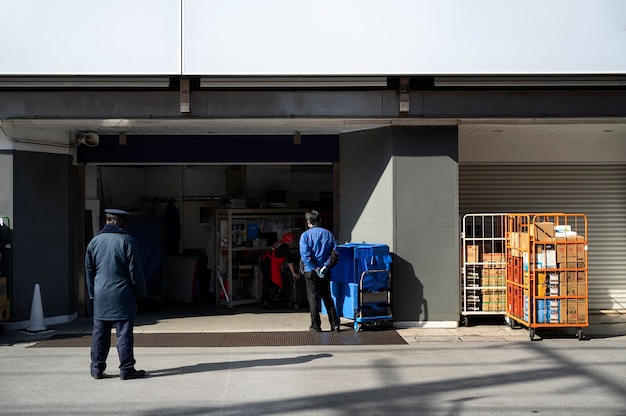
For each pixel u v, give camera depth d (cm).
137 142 1156
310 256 959
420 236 1002
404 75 936
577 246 909
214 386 684
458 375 730
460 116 977
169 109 962
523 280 933
